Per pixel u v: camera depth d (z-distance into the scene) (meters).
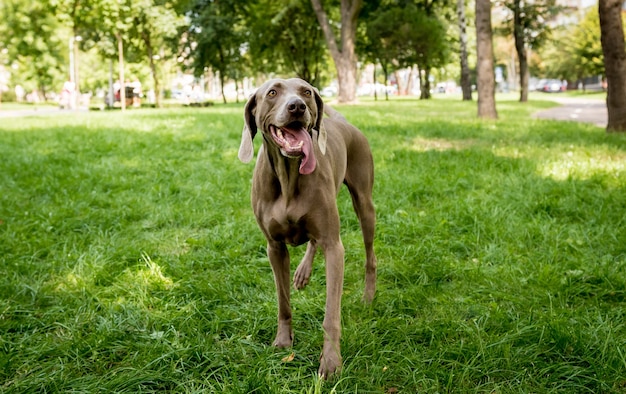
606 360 2.86
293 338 3.27
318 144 2.98
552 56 59.25
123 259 4.66
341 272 2.95
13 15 36.91
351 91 27.31
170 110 24.80
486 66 16.62
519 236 4.93
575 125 13.96
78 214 6.10
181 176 7.91
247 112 3.08
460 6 35.22
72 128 14.73
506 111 21.50
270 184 2.99
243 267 4.39
